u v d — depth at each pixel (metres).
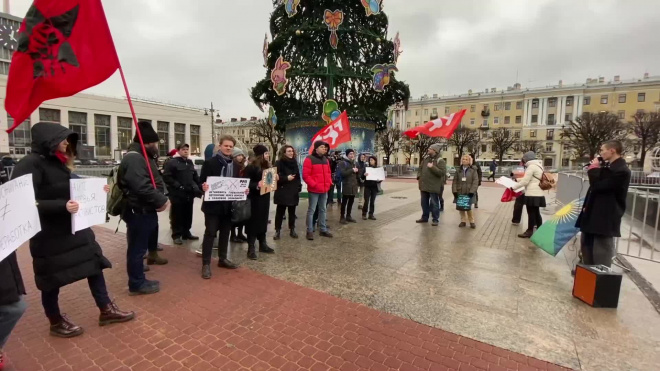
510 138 57.00
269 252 5.54
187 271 4.68
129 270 3.84
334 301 3.79
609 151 3.90
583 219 4.17
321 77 11.98
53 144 2.69
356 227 7.54
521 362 2.74
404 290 4.11
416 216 8.99
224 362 2.71
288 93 12.27
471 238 6.64
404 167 37.03
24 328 3.19
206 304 3.69
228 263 4.79
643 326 3.31
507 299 3.89
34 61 2.94
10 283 2.37
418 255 5.48
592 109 63.66
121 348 2.88
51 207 2.64
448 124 7.90
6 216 2.24
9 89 2.86
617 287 3.64
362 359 2.76
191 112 58.62
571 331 3.21
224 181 4.44
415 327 3.26
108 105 47.34
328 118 11.01
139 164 3.61
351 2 11.12
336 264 5.01
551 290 4.16
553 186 6.50
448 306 3.70
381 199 12.75
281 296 3.91
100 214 3.05
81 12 3.10
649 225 7.36
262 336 3.08
